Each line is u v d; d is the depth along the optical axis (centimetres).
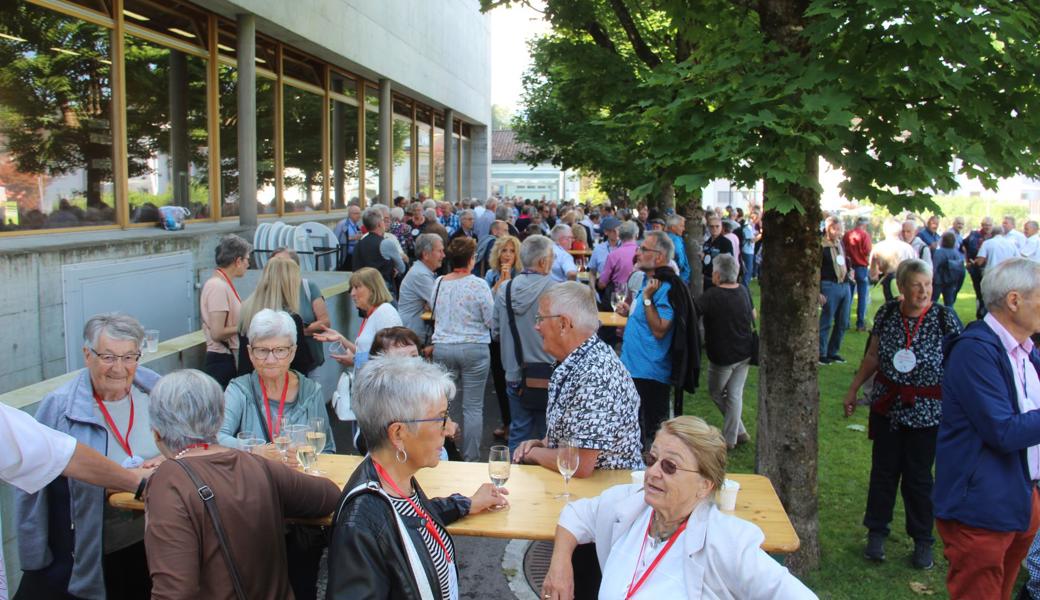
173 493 274
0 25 828
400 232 1335
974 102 441
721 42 533
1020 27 412
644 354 651
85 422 362
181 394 293
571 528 319
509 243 829
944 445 379
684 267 1067
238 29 1260
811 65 450
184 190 1181
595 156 1471
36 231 876
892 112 444
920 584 500
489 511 356
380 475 271
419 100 2467
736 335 715
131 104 1053
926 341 503
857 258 1424
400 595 251
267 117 1472
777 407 511
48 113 898
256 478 292
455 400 848
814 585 500
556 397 382
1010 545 385
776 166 418
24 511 345
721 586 266
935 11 407
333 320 851
